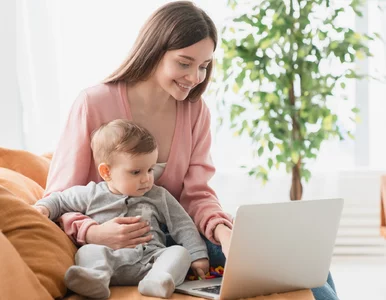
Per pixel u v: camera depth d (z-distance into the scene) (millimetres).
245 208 1663
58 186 2119
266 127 4289
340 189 4480
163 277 1747
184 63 2068
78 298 1763
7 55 4047
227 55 3805
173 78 2086
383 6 4418
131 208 2029
